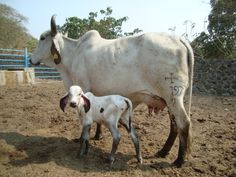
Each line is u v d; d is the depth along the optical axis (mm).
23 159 2342
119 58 2508
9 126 3189
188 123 2311
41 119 3516
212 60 7098
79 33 12703
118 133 2305
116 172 2197
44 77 9711
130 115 2330
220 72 6965
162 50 2346
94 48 2697
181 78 2328
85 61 2711
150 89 2439
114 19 13352
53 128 3221
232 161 2465
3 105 4195
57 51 2992
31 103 4410
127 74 2480
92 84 2686
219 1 9977
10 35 14211
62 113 3842
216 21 9844
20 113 3748
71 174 2123
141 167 2287
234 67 6809
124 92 2535
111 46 2588
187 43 2406
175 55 2330
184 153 2312
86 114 2352
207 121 3826
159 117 3959
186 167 2326
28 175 2074
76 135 2992
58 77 10148
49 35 3070
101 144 2742
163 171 2242
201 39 9805
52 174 2104
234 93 6754
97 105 2328
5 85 6633
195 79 7250
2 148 2518
